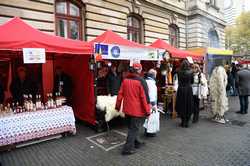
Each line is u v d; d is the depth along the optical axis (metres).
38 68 8.19
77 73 7.61
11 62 7.50
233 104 10.86
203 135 6.24
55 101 6.42
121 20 11.90
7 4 7.60
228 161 4.59
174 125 7.29
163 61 9.08
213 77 7.83
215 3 21.09
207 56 12.52
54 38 5.80
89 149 5.32
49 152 5.19
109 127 7.13
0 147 5.22
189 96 6.96
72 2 9.93
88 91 7.11
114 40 7.32
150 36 14.01
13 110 5.73
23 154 5.11
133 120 4.86
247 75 8.55
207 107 9.79
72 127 6.28
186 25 17.86
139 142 5.35
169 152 5.07
